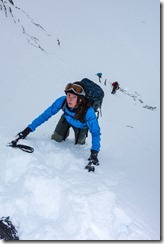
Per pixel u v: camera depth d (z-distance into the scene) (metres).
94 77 17.62
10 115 5.49
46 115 4.24
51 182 3.31
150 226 2.93
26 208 3.02
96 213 2.92
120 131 9.12
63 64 14.59
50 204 3.13
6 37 11.33
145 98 20.56
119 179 3.88
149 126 13.05
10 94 6.81
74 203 3.01
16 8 15.73
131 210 3.12
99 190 3.35
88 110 3.98
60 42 20.42
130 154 5.95
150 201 3.48
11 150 3.86
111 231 2.76
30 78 9.08
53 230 2.70
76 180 3.48
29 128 4.22
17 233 2.78
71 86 3.84
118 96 16.92
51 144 4.45
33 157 3.80
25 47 11.87
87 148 4.75
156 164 5.51
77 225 2.78
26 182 3.32
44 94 8.25
